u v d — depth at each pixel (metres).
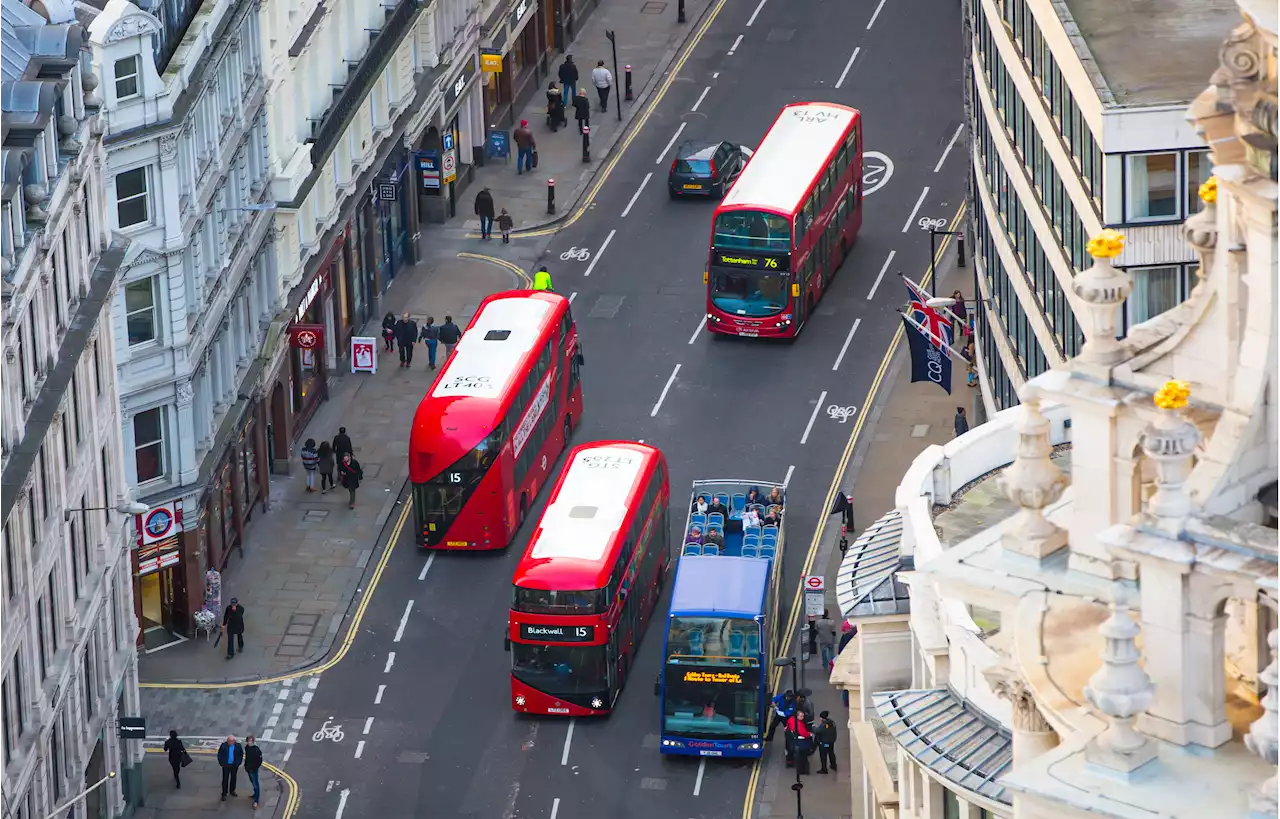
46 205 147.62
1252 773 47.62
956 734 90.31
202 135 187.75
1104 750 48.12
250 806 169.25
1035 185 163.25
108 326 167.62
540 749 174.62
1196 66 146.00
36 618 148.50
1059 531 53.66
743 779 170.62
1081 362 51.06
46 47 154.00
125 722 162.88
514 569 195.88
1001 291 181.75
